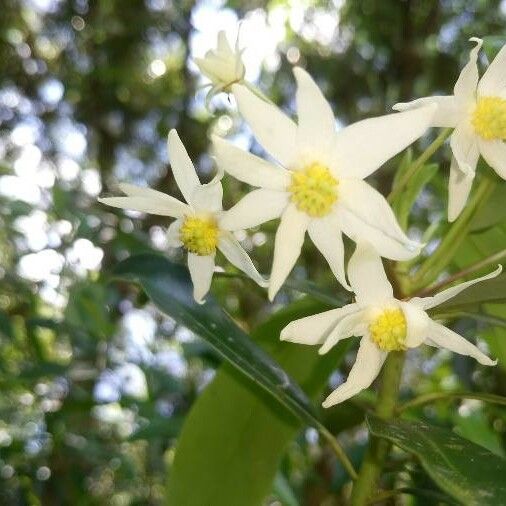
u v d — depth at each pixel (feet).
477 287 0.33
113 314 0.89
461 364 0.65
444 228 0.44
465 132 0.34
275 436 0.41
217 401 0.41
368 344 0.32
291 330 0.31
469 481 0.26
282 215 0.32
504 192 0.39
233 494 0.41
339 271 0.32
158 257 0.40
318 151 0.32
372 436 0.36
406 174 0.34
